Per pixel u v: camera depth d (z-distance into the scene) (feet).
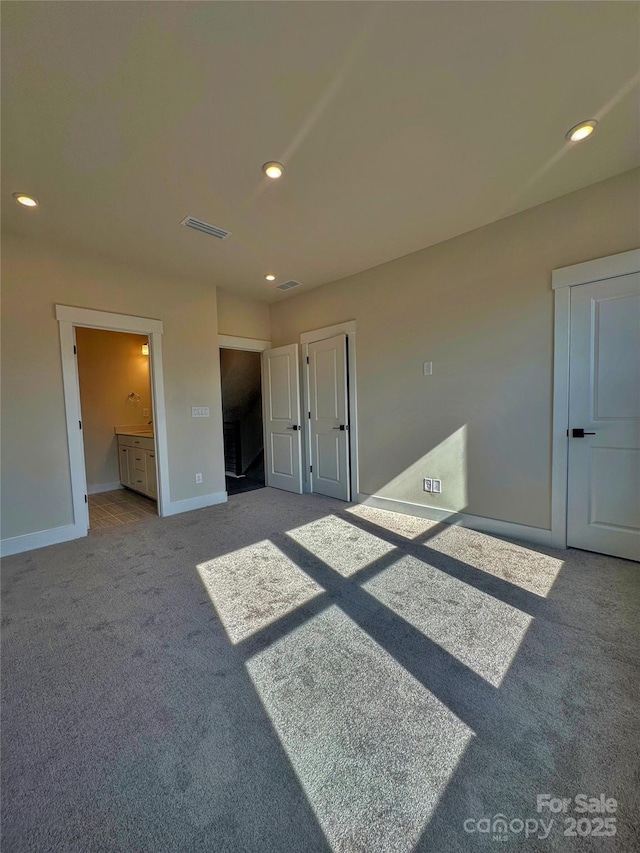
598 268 7.84
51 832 3.23
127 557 9.05
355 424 13.15
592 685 4.70
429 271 10.65
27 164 6.57
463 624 6.00
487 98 5.44
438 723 4.22
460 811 3.32
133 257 10.84
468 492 10.30
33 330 9.73
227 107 5.44
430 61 4.81
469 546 9.07
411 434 11.50
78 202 7.84
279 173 7.04
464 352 10.09
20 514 9.60
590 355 8.12
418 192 7.85
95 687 4.88
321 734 4.13
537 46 4.66
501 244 9.20
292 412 15.33
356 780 3.62
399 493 12.00
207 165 6.75
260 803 3.43
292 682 4.90
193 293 13.08
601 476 8.19
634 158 6.98
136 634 5.98
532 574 7.56
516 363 9.18
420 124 5.92
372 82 5.10
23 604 6.93
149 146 6.21
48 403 10.00
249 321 15.61
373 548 9.17
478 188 7.79
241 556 8.98
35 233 9.27
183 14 4.16
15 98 5.12
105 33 4.32
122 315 11.32
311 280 13.26
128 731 4.22
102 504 14.30
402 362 11.55
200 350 13.30
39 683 4.96
